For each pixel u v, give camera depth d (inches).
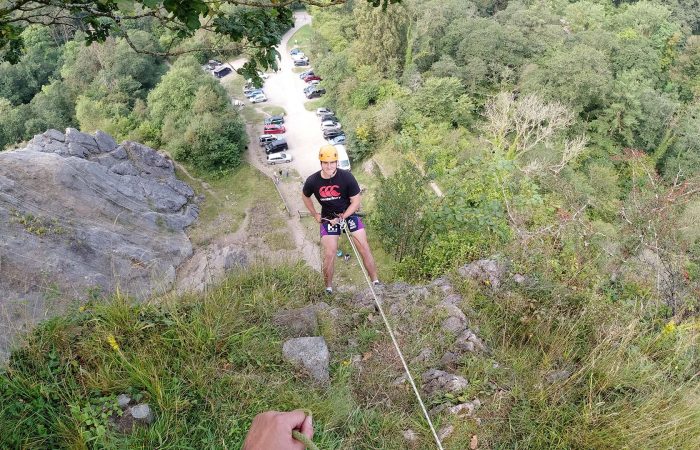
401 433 143.3
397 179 438.3
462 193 339.6
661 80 2058.3
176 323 161.5
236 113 1540.4
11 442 118.8
